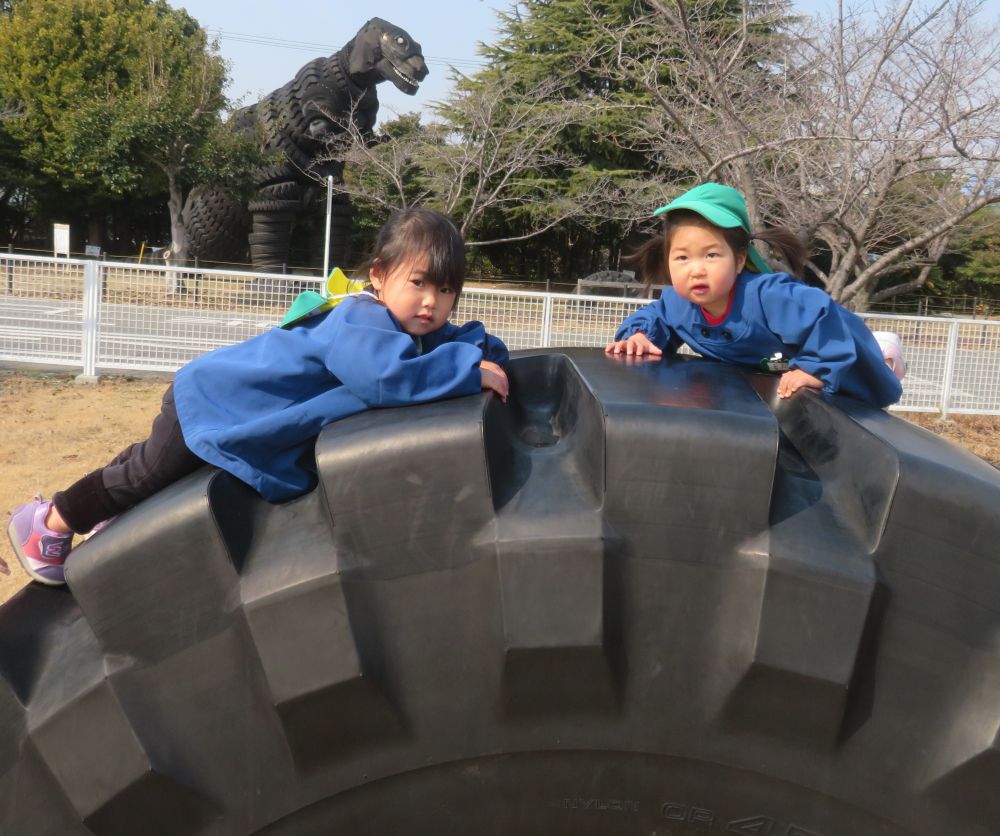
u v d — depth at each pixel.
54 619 1.36
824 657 1.05
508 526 1.12
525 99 18.50
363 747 1.12
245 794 1.13
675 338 2.18
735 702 1.08
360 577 1.12
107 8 30.42
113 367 9.72
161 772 1.12
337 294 1.79
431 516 1.14
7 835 1.16
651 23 9.02
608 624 1.08
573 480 1.20
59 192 33.84
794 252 2.29
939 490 1.10
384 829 1.14
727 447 1.13
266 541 1.22
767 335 1.88
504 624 1.08
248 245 22.95
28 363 9.94
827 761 1.08
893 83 7.39
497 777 1.12
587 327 9.15
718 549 1.11
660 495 1.13
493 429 1.25
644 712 1.10
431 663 1.11
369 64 20.20
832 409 1.39
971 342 9.64
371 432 1.21
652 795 1.12
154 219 39.28
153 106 20.34
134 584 1.18
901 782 1.07
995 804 1.05
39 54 29.83
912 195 9.75
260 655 1.11
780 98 8.31
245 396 1.47
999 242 23.89
